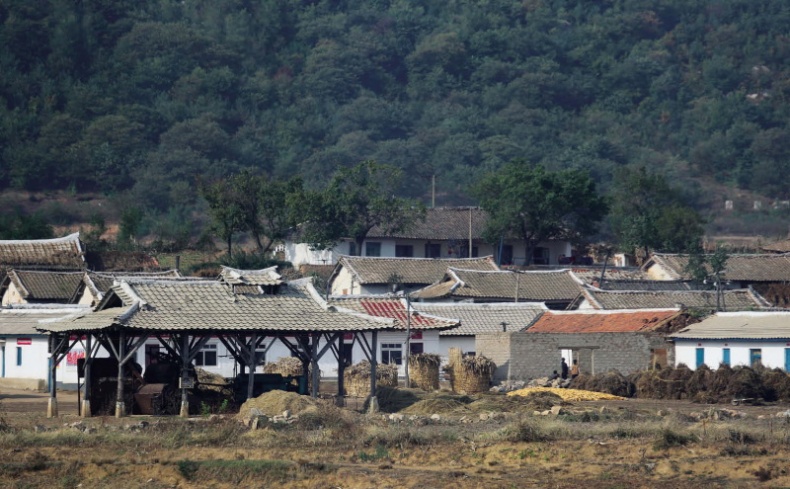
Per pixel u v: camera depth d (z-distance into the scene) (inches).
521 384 6914.4
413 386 7017.7
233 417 4847.4
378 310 7721.5
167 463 3740.2
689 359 7071.9
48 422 4990.2
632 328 7342.5
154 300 5275.6
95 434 4325.8
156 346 7214.6
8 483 3516.2
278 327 5226.4
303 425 4628.4
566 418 4874.5
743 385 6112.2
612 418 4926.2
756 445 4092.0
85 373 5236.2
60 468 3695.9
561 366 7145.7
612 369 7017.7
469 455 3973.9
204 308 5295.3
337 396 5689.0
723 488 3435.0
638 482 3503.9
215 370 7593.5
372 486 3462.1
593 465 3782.0
